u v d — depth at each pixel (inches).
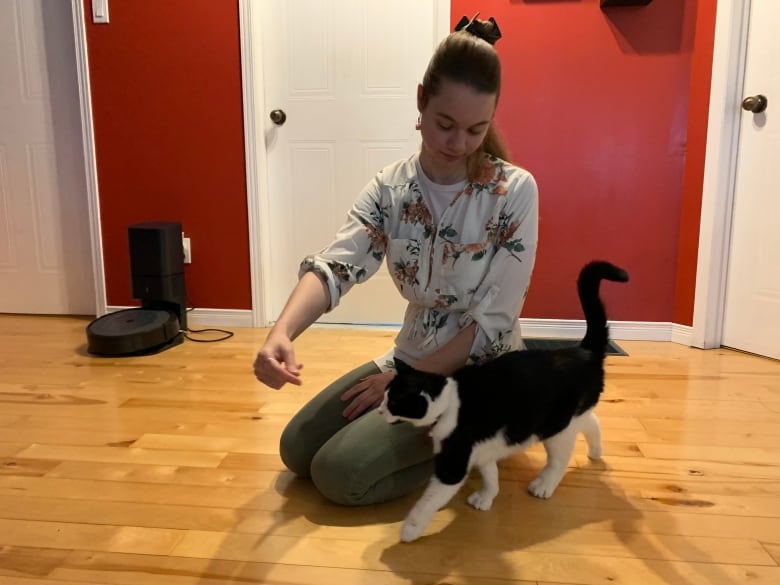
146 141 105.1
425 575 42.4
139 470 57.5
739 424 67.9
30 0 106.9
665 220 99.6
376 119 103.9
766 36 86.1
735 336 95.4
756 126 88.6
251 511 50.5
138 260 98.8
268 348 42.5
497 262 49.6
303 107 104.6
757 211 90.0
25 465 58.4
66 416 69.8
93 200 107.8
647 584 41.6
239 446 62.4
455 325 53.1
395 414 42.8
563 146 98.8
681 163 97.9
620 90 96.6
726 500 52.4
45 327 108.6
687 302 98.9
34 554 44.9
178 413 70.7
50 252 115.1
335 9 101.0
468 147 44.5
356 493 49.0
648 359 91.2
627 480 55.7
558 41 96.0
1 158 112.6
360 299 109.4
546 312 103.4
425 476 52.5
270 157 106.5
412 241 51.3
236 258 107.0
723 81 89.4
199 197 105.8
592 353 50.1
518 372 45.7
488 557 44.3
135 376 83.1
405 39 101.1
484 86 41.9
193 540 46.6
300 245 109.3
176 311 102.3
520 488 54.2
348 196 106.8
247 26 99.2
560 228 101.1
